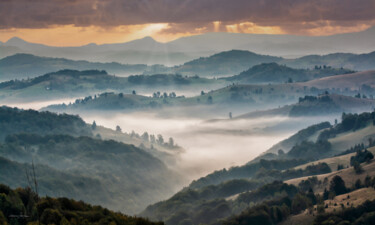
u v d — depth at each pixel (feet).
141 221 409.90
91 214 398.21
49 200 394.32
